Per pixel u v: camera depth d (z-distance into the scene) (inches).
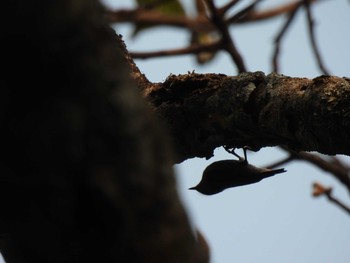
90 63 113.0
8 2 111.7
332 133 126.8
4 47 112.3
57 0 112.2
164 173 113.5
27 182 113.5
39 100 112.9
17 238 114.9
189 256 112.9
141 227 113.0
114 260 113.4
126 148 113.2
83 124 112.9
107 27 114.2
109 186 113.0
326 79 127.7
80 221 113.7
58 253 114.3
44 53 112.5
